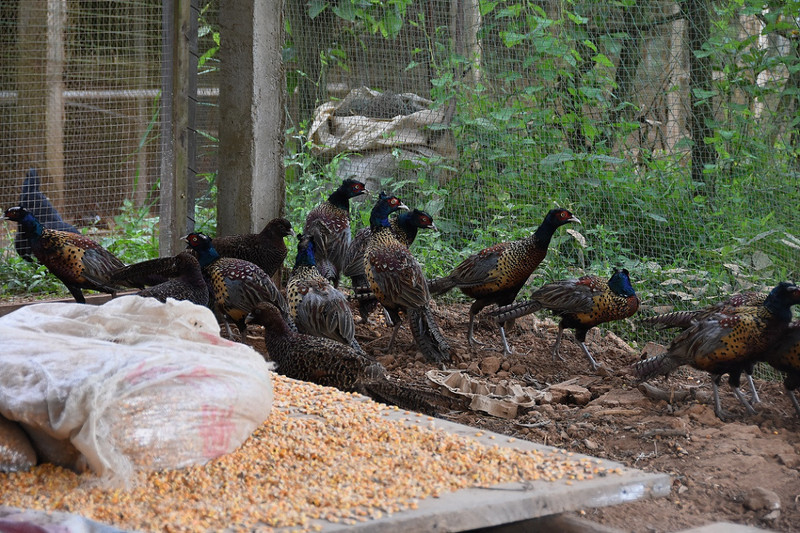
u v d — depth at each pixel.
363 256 7.27
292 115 10.52
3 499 3.30
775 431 5.03
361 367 5.27
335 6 10.54
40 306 4.26
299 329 6.25
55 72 9.68
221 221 8.02
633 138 10.36
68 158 9.89
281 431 4.05
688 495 4.12
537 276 8.29
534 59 9.66
